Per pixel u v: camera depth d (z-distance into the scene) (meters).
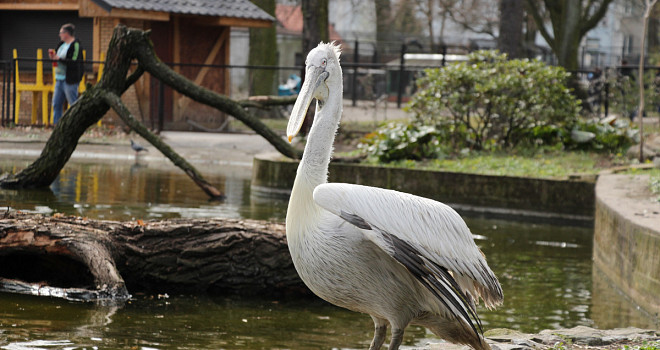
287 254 7.40
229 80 23.80
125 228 7.31
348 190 4.36
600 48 51.62
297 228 4.73
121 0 20.00
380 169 13.12
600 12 29.69
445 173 12.72
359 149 15.15
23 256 7.34
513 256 9.46
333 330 6.42
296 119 4.66
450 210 4.58
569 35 27.86
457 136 15.27
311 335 6.24
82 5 20.02
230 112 12.32
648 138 16.39
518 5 17.97
